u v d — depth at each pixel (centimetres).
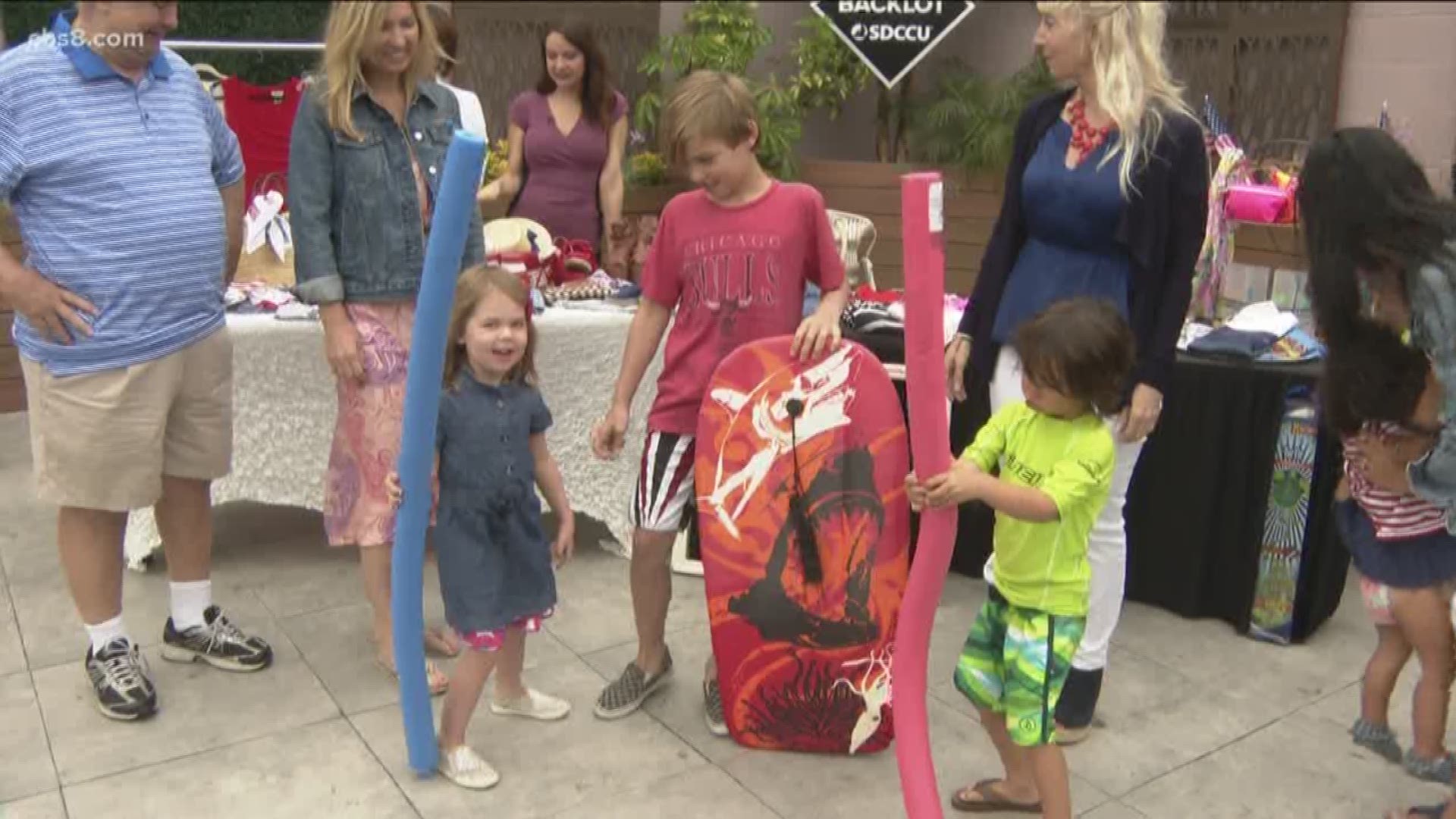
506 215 452
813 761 253
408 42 252
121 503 251
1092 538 240
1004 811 236
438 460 230
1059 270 239
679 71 643
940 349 183
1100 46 221
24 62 228
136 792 233
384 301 267
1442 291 184
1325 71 575
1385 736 252
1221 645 315
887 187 647
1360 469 227
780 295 249
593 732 262
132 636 300
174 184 244
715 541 253
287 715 264
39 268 237
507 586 235
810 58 651
